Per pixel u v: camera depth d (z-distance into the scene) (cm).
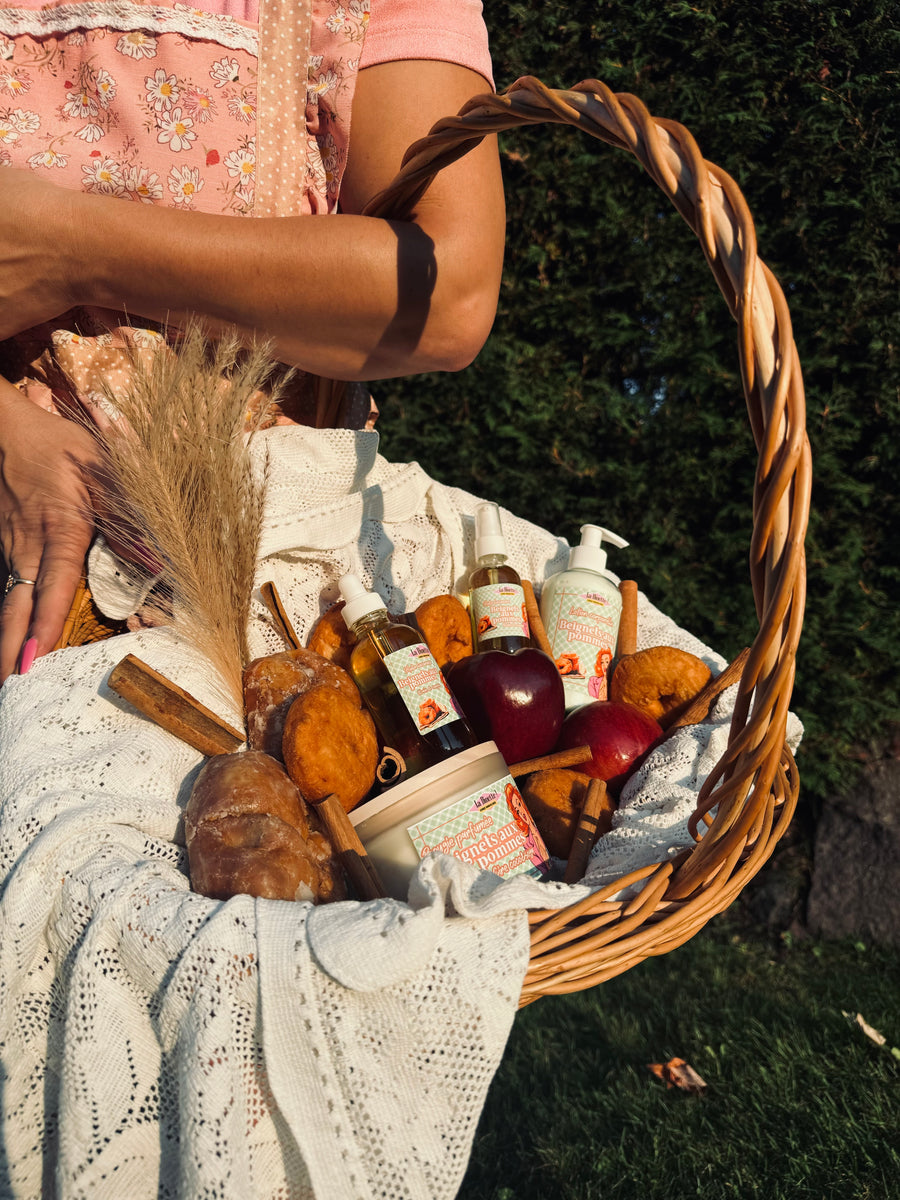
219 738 90
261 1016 65
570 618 116
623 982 275
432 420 336
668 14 285
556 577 120
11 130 104
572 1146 207
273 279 98
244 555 97
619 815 95
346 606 98
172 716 87
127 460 93
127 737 87
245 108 104
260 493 100
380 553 113
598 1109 220
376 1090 65
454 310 106
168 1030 66
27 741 85
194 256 96
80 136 104
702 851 76
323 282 99
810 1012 254
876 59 283
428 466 337
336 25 104
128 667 86
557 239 320
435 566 119
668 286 308
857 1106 213
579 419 318
